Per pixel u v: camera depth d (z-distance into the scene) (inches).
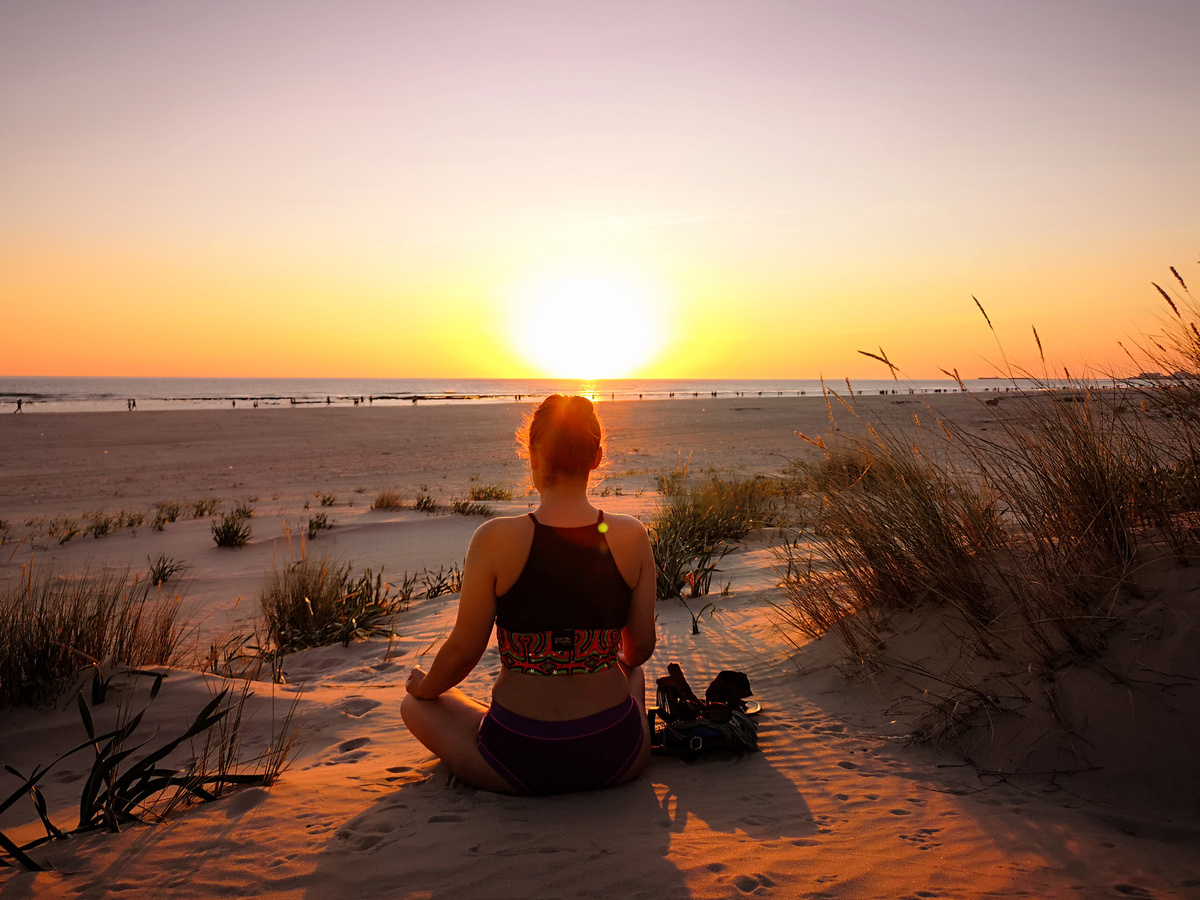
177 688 135.4
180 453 1090.7
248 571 331.6
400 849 69.9
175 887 63.3
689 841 71.6
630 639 88.7
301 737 113.7
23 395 3659.0
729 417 1857.8
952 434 123.1
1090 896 60.3
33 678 127.7
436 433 1459.2
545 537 79.1
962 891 61.6
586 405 82.0
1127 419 109.5
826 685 121.8
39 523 497.4
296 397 3634.4
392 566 341.7
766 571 233.8
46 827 74.6
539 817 77.3
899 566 129.7
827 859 67.7
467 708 90.3
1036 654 97.5
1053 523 107.6
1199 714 79.6
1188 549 97.4
